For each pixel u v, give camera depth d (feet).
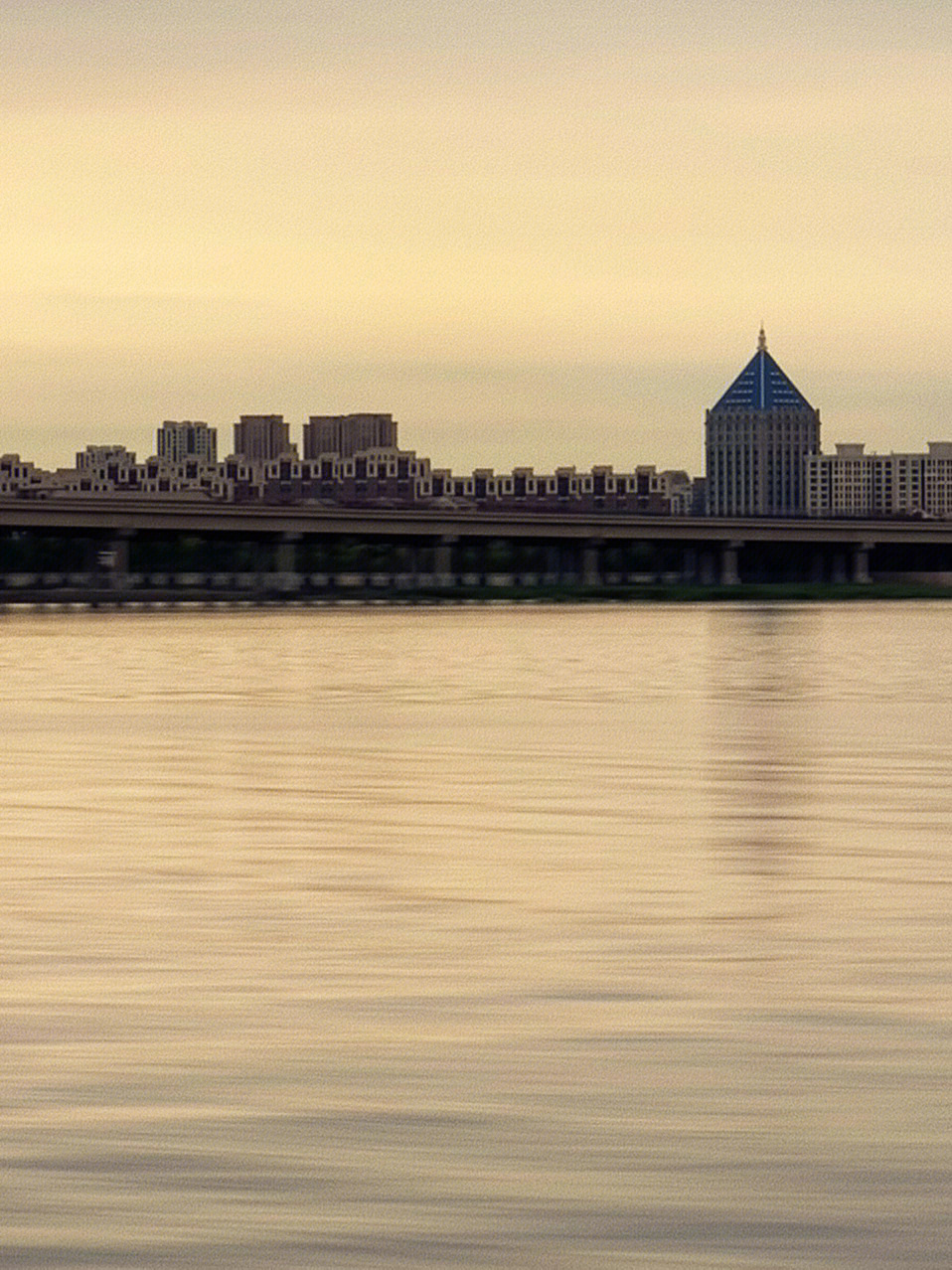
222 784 213.66
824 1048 88.48
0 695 378.94
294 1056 87.04
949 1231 65.72
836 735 283.18
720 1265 62.90
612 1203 68.49
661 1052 87.76
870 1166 72.23
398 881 140.05
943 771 229.45
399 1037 90.53
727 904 129.29
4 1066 85.35
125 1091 81.51
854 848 159.74
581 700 364.79
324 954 110.93
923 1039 90.12
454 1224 66.54
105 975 104.73
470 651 575.38
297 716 321.93
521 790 207.10
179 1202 68.59
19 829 172.14
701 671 470.39
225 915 124.77
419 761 242.17
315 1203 68.49
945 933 117.70
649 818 181.68
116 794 203.21
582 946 113.50
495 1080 83.20
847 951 111.75
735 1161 72.84
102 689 398.01
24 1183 70.54
